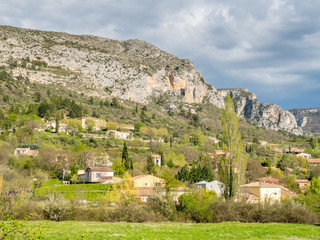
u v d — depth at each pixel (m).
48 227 27.45
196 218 35.75
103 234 23.67
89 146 135.62
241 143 47.81
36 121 150.50
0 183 43.47
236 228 28.58
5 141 125.75
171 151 139.38
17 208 33.03
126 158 105.75
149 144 150.88
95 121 185.00
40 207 34.53
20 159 99.69
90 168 94.88
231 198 44.84
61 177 100.38
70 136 152.25
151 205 37.41
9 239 14.27
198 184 87.06
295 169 137.12
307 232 26.58
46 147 114.44
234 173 46.53
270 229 28.19
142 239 21.86
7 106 183.25
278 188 71.25
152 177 77.81
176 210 37.12
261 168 110.69
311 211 36.72
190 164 124.88
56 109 188.12
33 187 72.50
